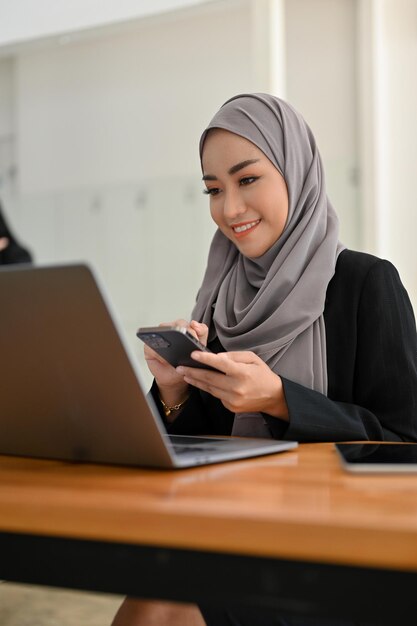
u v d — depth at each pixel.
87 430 0.83
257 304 1.47
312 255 1.50
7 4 4.25
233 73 3.87
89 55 4.28
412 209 3.38
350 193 3.50
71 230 4.35
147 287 4.12
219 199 1.53
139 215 4.14
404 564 0.50
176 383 1.37
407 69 3.38
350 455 0.87
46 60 4.42
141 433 0.79
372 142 3.37
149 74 4.11
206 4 3.78
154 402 1.42
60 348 0.76
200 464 0.84
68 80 4.36
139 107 4.15
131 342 4.15
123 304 4.19
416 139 3.37
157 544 0.57
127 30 4.14
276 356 1.39
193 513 0.55
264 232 1.50
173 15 3.91
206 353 1.05
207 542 0.55
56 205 4.39
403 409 1.32
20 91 4.50
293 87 3.61
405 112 3.39
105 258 4.25
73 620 2.05
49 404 0.83
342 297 1.41
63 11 4.11
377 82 3.37
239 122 1.48
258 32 3.54
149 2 3.89
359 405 1.37
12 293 0.75
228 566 0.55
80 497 0.63
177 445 1.01
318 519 0.52
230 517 0.54
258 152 1.47
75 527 0.59
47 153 4.43
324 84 3.55
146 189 4.13
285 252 1.49
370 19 3.37
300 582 0.53
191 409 1.42
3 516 0.62
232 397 1.11
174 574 0.56
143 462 0.82
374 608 0.51
